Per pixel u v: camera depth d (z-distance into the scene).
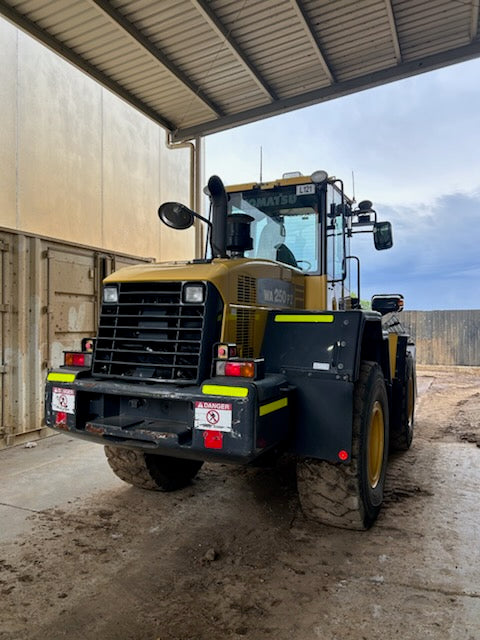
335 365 2.85
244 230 3.49
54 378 3.04
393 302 4.99
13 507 3.45
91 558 2.73
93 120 8.48
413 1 4.78
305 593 2.38
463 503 3.54
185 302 2.80
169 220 3.31
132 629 2.11
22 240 5.04
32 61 7.20
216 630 2.10
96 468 4.34
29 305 5.17
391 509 3.44
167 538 2.98
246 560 2.71
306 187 4.05
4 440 4.93
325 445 2.83
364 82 6.03
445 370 12.94
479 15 4.97
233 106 6.71
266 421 2.51
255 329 3.10
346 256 4.61
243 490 3.83
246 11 4.86
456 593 2.36
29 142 7.14
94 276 6.09
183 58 5.62
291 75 6.03
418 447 5.17
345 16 4.97
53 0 4.53
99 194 8.62
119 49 5.33
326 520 3.02
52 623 2.15
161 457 3.64
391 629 2.09
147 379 2.80
